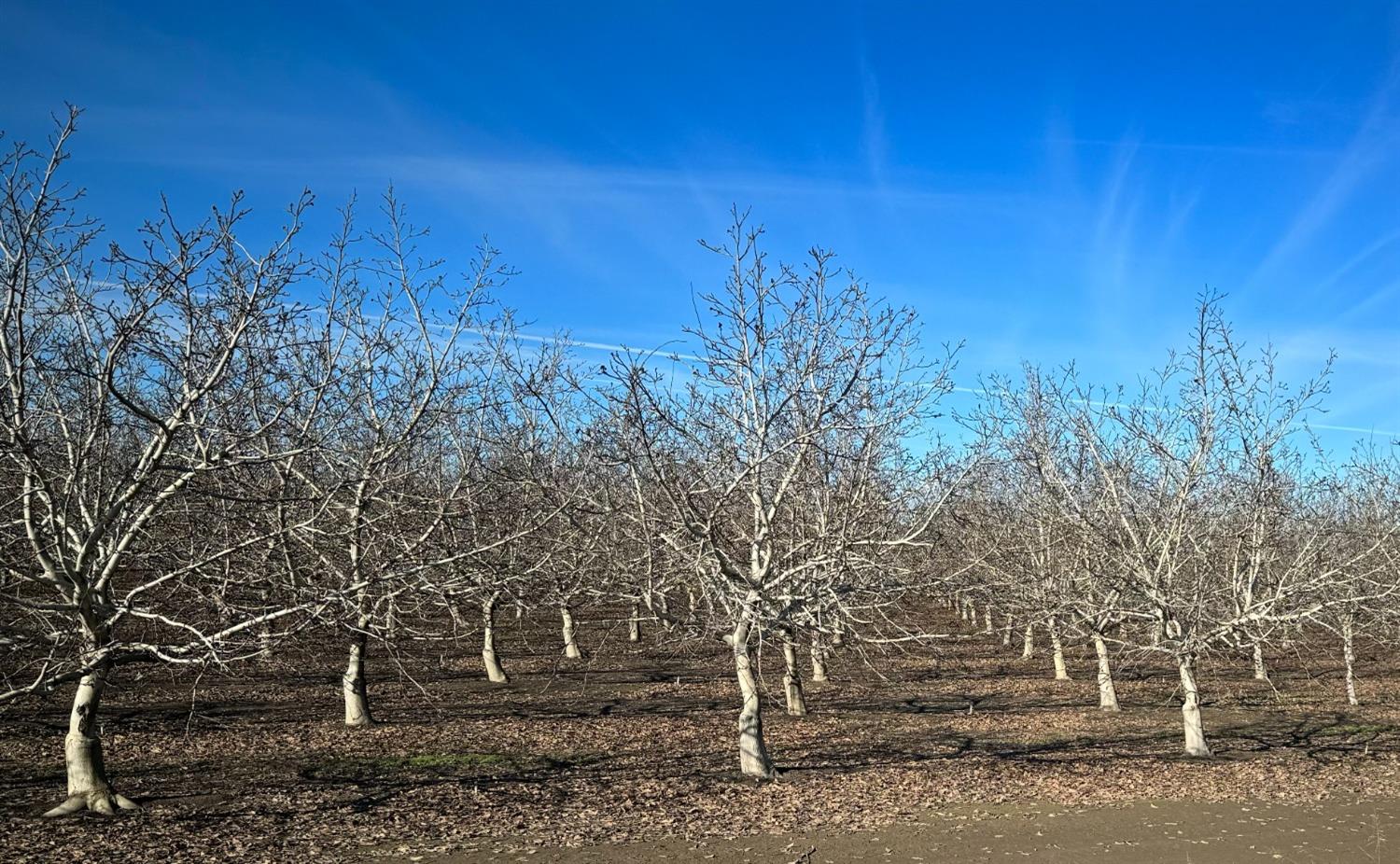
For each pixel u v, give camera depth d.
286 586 10.91
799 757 16.22
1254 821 12.55
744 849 10.91
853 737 18.45
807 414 13.05
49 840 9.92
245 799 12.13
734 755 16.16
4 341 8.84
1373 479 21.88
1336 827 12.32
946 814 12.64
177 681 21.36
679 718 20.05
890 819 12.24
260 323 9.84
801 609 13.45
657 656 29.70
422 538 12.23
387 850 10.34
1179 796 13.83
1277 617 15.41
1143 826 12.24
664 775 14.35
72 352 9.65
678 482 12.79
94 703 11.16
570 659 28.67
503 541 12.54
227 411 10.01
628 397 12.31
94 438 9.77
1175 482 16.98
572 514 13.95
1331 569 16.45
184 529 11.59
